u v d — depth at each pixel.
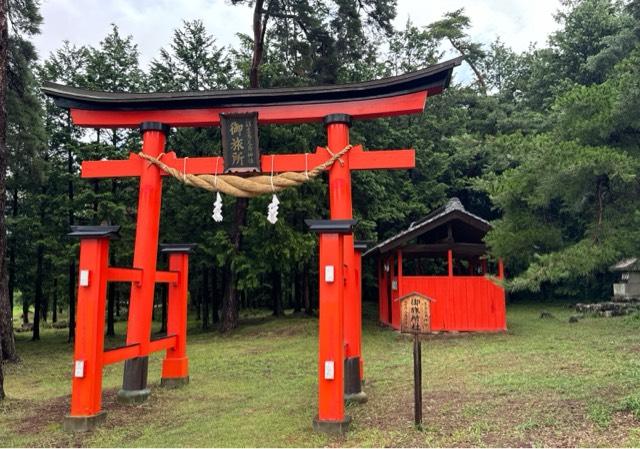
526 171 8.13
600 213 7.51
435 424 6.13
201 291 25.89
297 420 6.84
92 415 6.89
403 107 8.42
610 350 10.26
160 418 7.33
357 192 19.89
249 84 19.38
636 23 20.33
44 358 15.45
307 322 18.09
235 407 7.84
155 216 8.91
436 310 15.24
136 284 8.56
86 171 9.11
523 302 24.58
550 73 25.86
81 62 20.16
